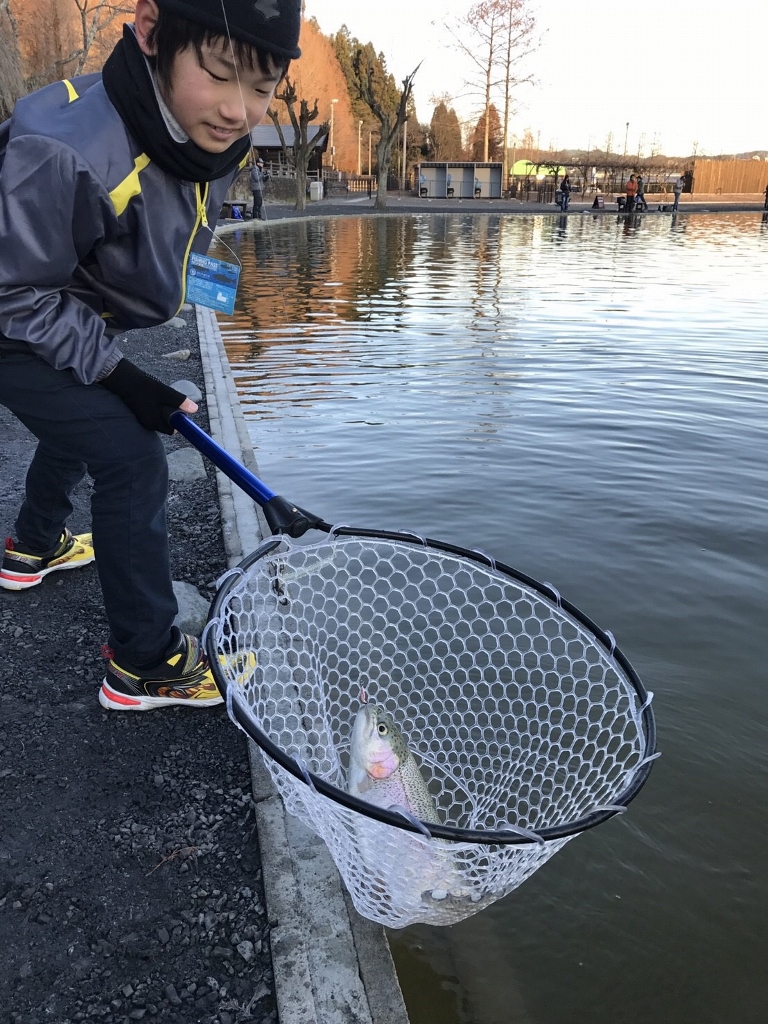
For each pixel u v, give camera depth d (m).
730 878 2.11
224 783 2.12
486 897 1.61
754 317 10.56
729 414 6.17
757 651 3.10
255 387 6.86
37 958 1.64
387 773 1.82
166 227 1.93
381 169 36.84
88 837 1.94
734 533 4.12
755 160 59.31
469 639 2.94
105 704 2.38
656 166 59.75
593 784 2.00
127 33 1.75
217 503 4.05
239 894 1.79
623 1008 1.78
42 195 1.71
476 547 3.89
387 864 1.47
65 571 3.21
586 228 29.20
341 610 3.02
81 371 1.95
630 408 6.29
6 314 1.82
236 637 2.00
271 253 18.92
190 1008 1.55
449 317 10.49
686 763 2.47
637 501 4.49
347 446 5.32
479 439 5.48
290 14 1.69
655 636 3.17
